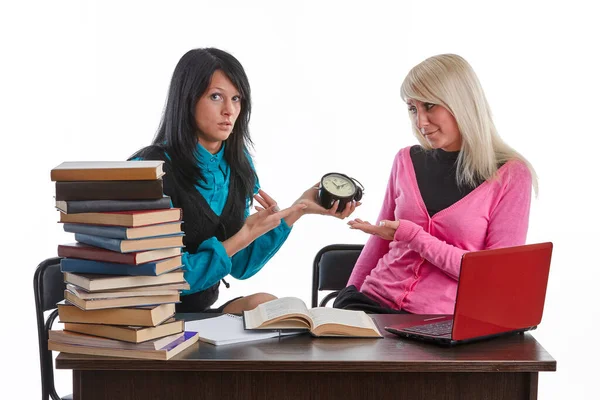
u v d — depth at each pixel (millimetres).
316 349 1979
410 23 4020
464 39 3982
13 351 3816
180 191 2699
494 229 2607
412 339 2094
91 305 1884
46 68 3898
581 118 3953
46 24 3887
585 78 3936
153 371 1929
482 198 2615
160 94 3949
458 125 2590
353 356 1920
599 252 3967
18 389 3594
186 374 1933
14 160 3916
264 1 4039
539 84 3961
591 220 3969
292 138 4125
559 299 3979
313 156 4129
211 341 2012
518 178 2609
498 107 3975
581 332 3959
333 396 1951
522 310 2109
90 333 1927
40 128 3914
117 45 3928
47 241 3947
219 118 2676
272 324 2090
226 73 2666
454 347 2010
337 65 4082
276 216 2650
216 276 2625
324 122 4117
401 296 2633
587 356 3883
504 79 3975
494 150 2670
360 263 2854
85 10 3900
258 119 4109
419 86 2586
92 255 1934
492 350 1988
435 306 2588
